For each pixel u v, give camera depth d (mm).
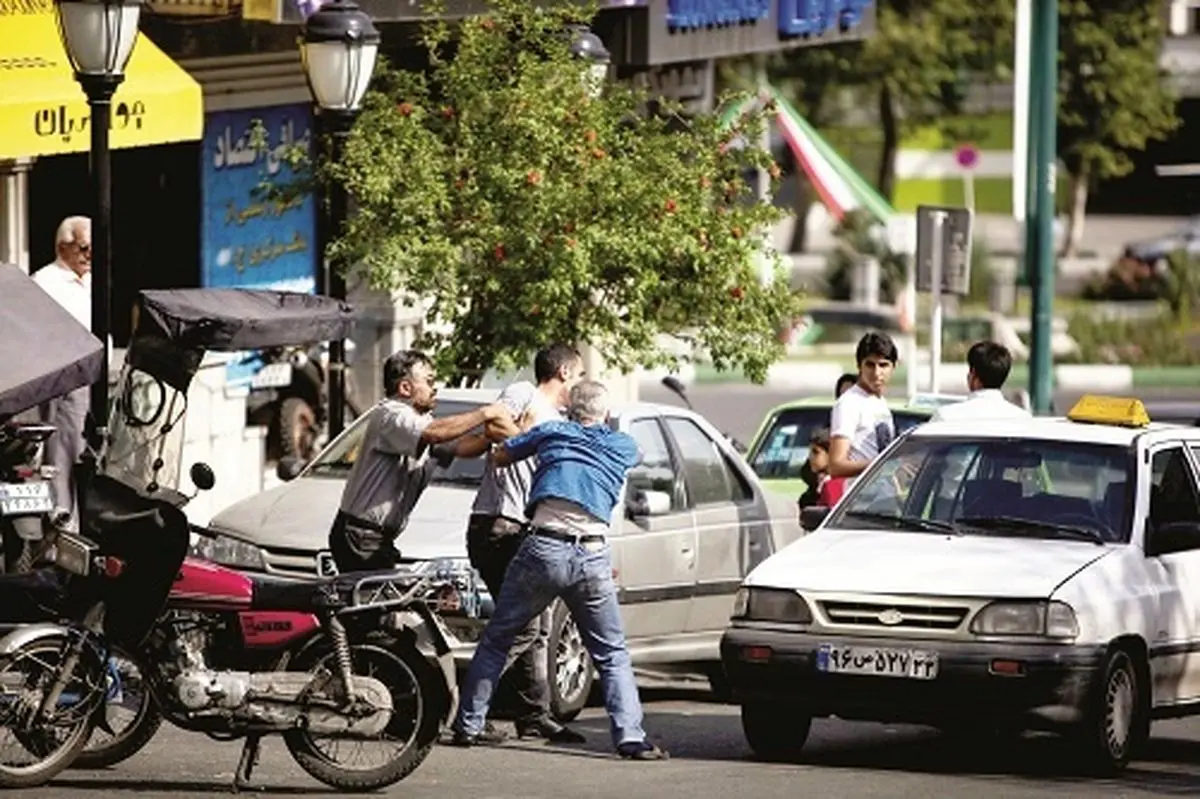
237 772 27656
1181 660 32094
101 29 36656
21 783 26953
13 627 26953
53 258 55844
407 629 27938
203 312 31172
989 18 123875
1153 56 126438
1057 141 127500
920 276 59312
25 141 44438
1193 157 150500
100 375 30703
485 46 45781
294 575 34812
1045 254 71562
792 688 30641
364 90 42688
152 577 27328
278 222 59562
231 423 48906
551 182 44125
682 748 33031
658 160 45219
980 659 29875
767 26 72000
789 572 31125
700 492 38750
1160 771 31656
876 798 28141
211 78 55812
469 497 36125
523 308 43438
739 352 45781
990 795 28547
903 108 133875
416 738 27875
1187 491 33531
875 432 36500
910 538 32219
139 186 56594
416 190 43969
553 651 34344
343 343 42094
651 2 64688
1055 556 31266
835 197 114125
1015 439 33281
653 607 37375
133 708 28234
